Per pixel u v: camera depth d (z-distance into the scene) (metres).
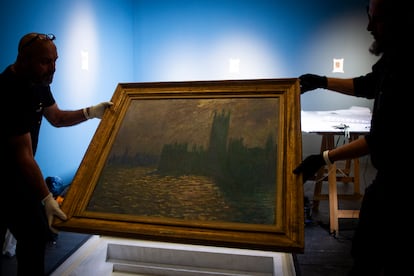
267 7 4.45
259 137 1.22
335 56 4.46
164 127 1.33
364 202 1.37
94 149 1.28
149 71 4.83
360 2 4.30
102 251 2.09
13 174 1.43
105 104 1.64
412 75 1.04
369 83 1.49
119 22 4.29
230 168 1.16
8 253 2.19
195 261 2.07
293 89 1.32
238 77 4.66
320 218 3.02
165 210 1.07
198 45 4.65
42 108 1.58
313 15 4.40
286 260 1.95
